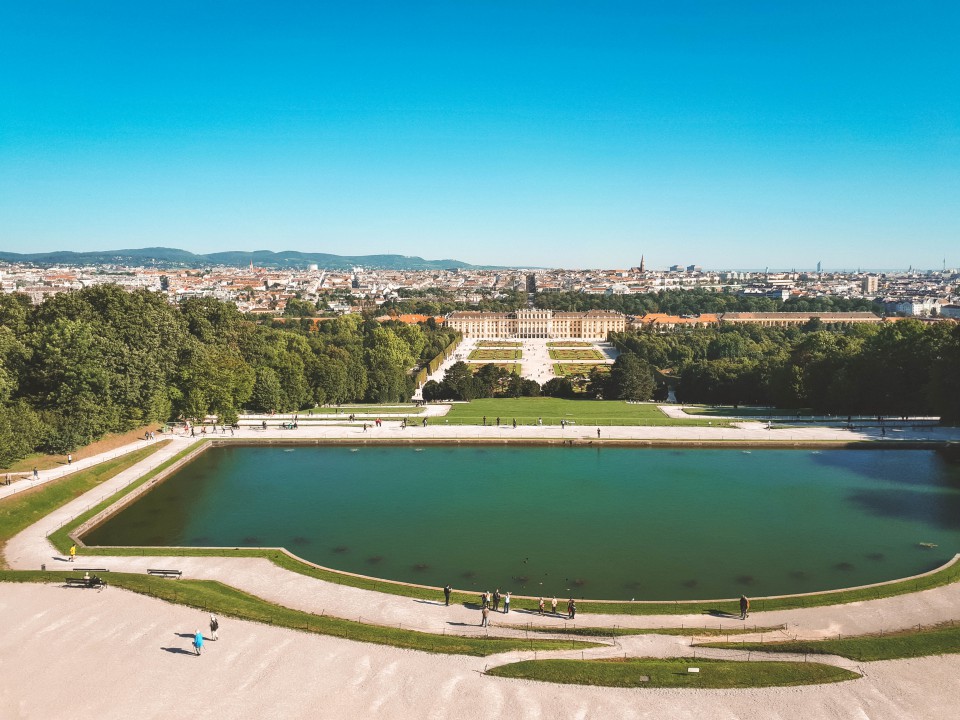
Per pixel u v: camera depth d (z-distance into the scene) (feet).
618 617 279.28
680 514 410.11
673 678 223.92
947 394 600.39
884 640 246.68
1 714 201.57
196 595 283.79
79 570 315.37
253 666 230.27
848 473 491.31
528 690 218.18
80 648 240.12
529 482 476.13
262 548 351.25
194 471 510.17
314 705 209.05
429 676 225.76
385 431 620.90
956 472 492.54
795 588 312.29
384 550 359.46
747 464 517.14
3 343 529.04
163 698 211.20
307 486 471.62
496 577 326.03
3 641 244.83
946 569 320.09
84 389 540.11
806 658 237.45
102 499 427.74
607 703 211.41
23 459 485.97
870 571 329.31
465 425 650.43
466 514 412.98
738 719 203.62
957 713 205.26
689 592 309.01
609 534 379.14
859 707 208.64
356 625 263.70
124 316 631.97
